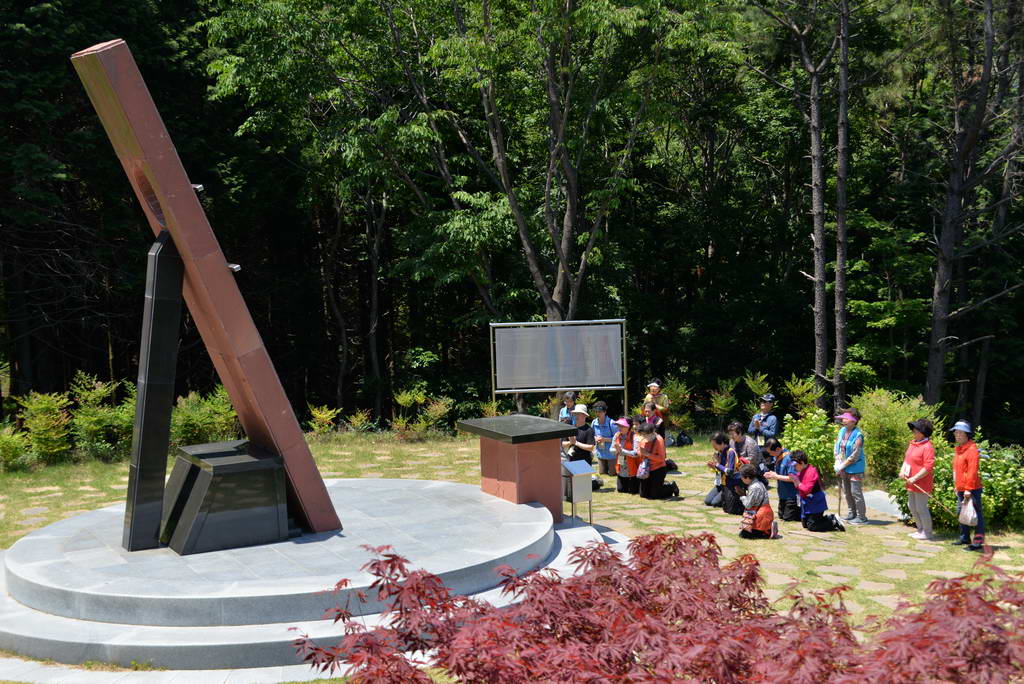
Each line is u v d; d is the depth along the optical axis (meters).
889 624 3.98
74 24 19.80
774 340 29.30
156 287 9.12
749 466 11.55
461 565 8.40
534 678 3.78
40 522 12.47
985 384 28.47
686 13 20.98
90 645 7.12
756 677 3.57
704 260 31.31
